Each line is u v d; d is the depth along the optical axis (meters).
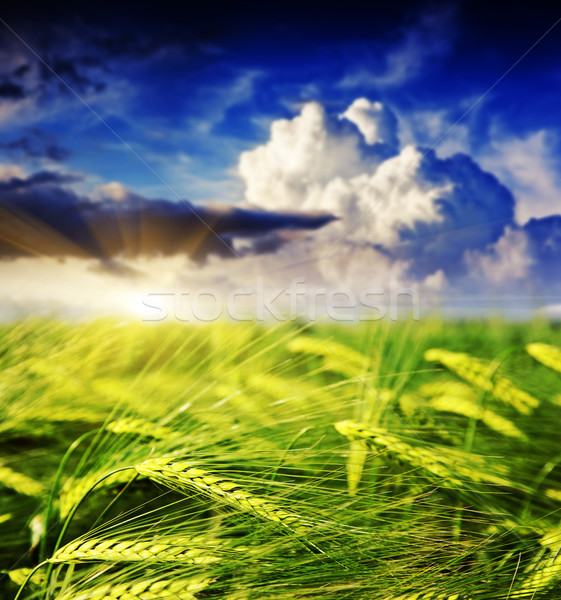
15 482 0.38
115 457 0.32
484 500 0.34
